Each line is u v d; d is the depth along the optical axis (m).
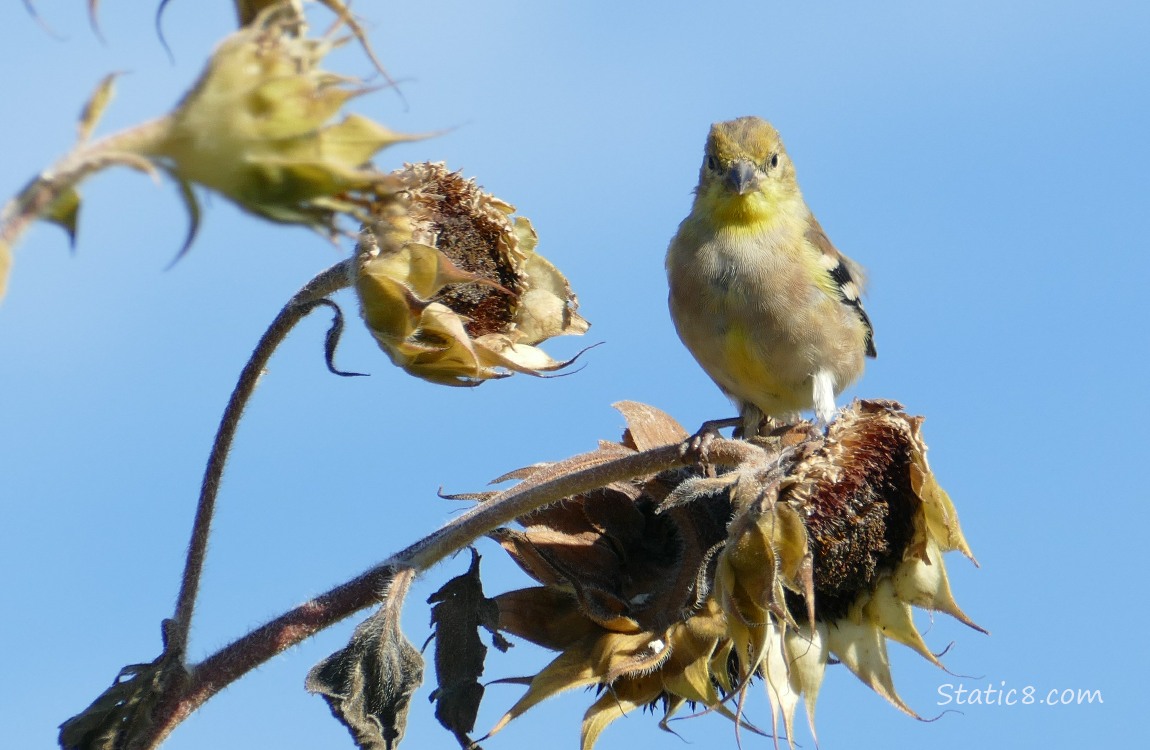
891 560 8.37
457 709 7.28
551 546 7.91
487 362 7.40
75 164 3.74
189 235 4.16
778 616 7.01
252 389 7.12
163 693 6.68
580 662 7.61
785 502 7.36
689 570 7.79
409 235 7.23
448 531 7.20
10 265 3.55
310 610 7.05
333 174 4.24
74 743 6.56
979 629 8.14
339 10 4.60
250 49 4.24
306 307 7.07
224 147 4.13
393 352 7.20
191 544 6.95
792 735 7.79
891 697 8.20
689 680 7.50
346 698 6.68
